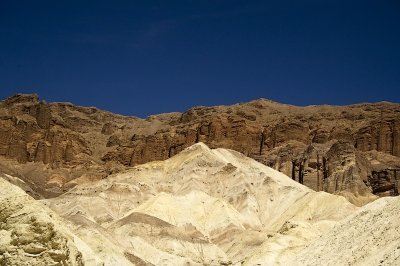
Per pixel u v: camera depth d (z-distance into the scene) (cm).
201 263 18975
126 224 19712
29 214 5984
